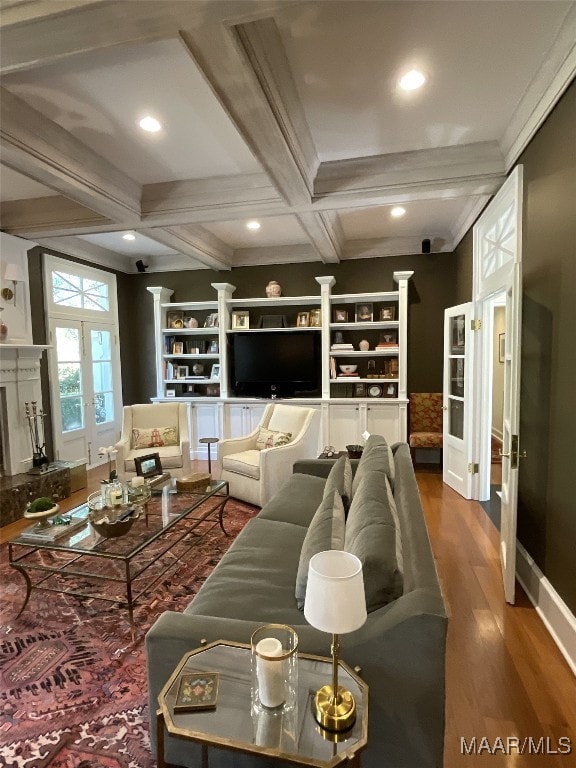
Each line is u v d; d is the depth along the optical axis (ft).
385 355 18.54
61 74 6.88
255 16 4.97
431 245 17.46
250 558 7.11
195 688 4.10
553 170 7.18
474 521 12.04
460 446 14.26
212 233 16.96
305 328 18.40
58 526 8.38
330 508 6.75
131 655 6.88
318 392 18.84
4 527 12.15
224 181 11.12
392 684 4.25
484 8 5.63
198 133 8.89
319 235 14.43
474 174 9.77
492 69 6.98
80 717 5.73
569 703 5.86
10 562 8.01
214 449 19.61
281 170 9.08
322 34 6.07
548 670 6.46
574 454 6.59
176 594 8.51
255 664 4.07
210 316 19.74
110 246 18.44
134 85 7.20
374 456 8.49
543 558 7.82
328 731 3.75
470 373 13.57
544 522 7.77
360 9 5.59
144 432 15.26
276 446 13.60
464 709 5.77
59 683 6.32
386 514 5.63
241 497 13.57
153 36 5.31
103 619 7.81
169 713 3.92
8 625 7.68
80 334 17.85
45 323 15.92
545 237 7.57
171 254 19.95
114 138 9.10
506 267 9.13
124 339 20.58
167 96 7.55
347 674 4.23
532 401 8.35
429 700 4.19
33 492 13.19
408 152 9.89
